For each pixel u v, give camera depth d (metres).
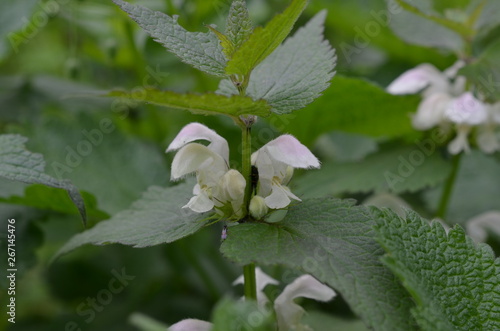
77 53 0.71
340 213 0.36
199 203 0.36
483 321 0.35
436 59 0.64
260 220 0.36
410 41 0.51
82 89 0.70
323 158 0.70
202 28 0.66
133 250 0.60
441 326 0.33
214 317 0.31
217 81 0.63
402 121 0.50
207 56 0.36
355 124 0.51
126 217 0.40
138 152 0.53
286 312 0.39
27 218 0.49
